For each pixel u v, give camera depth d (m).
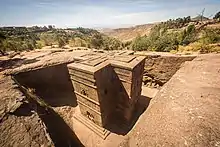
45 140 7.45
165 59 21.75
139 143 5.37
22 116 8.91
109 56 17.36
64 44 50.62
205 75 10.71
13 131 7.72
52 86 20.50
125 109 16.00
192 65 13.73
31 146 6.98
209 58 15.95
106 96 14.78
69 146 12.40
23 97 10.53
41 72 19.22
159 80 23.42
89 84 13.37
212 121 5.30
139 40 37.97
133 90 15.31
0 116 8.42
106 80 14.33
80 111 17.38
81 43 48.25
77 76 14.27
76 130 15.93
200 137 4.72
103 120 15.09
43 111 12.96
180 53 23.48
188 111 6.21
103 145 14.00
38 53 27.27
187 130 5.16
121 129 15.53
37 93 18.44
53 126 12.77
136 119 16.84
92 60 15.69
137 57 16.73
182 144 4.65
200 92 7.80
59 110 17.78
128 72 13.68
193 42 29.81
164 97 8.12
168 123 5.82
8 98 10.16
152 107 7.67
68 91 22.02
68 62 21.64
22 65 19.58
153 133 5.56
